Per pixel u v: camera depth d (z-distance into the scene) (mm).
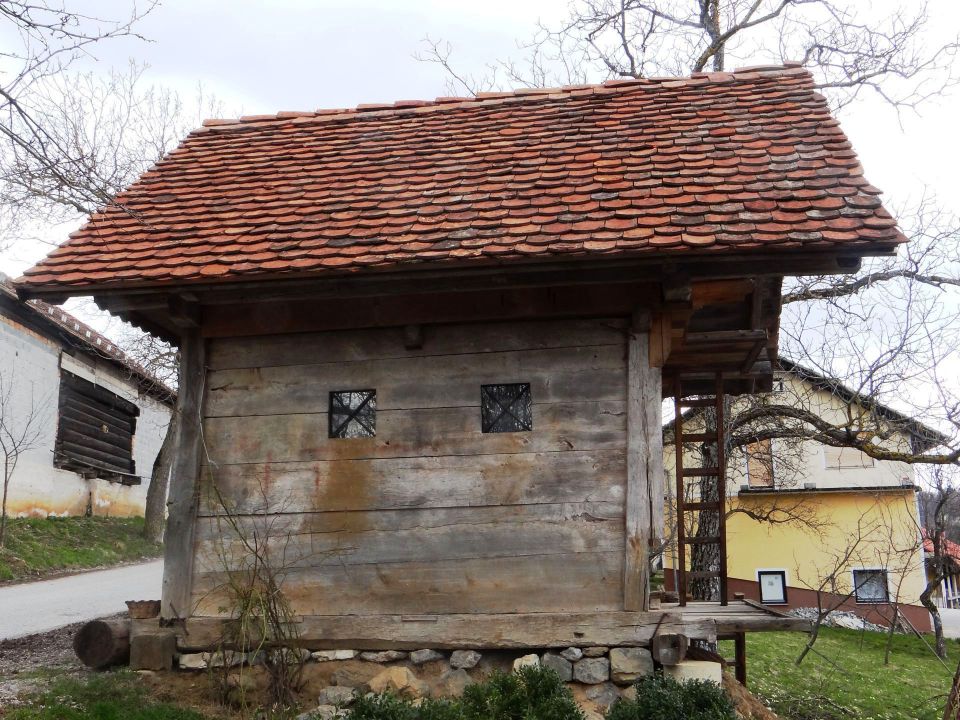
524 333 6254
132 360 17969
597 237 5707
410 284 6062
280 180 7461
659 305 6059
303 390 6422
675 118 7461
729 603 8344
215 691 5930
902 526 22078
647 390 6004
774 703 9742
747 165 6449
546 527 5965
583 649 5734
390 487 6172
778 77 8023
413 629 5895
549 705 5023
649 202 6070
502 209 6324
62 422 17438
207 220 6855
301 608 6102
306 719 5316
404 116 8586
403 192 6867
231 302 6270
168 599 6207
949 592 36094
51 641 7891
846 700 10250
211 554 6289
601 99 8211
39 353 16406
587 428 6059
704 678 5648
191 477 6367
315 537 6188
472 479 6094
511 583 5930
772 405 12664
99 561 15375
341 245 6078
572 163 6922
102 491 19297
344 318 6371
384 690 5609
